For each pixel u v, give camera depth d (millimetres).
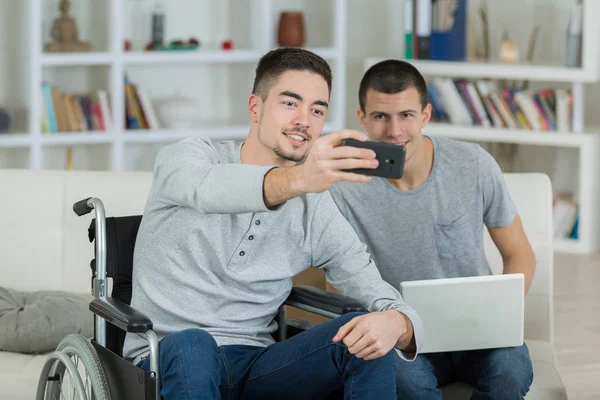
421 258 2992
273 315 2695
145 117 5957
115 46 5730
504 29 6660
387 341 2350
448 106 6332
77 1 5895
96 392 2443
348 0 6863
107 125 5812
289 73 2510
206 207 2246
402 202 2979
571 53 5988
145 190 3424
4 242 3420
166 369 2291
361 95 3057
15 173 3465
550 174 6625
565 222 6211
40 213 3434
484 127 6223
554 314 4914
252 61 6258
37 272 3420
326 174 2061
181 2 6227
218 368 2316
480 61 6445
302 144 2541
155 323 2570
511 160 6473
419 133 2979
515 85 6449
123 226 2764
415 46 6453
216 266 2568
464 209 2980
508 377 2703
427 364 2748
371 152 2068
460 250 2984
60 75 5902
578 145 5988
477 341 2729
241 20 6309
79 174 3457
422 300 2676
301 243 2639
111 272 2736
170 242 2562
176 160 2453
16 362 3002
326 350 2420
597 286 5406
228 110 6418
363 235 3018
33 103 5555
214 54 6004
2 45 5676
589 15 5855
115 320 2352
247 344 2598
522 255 3051
